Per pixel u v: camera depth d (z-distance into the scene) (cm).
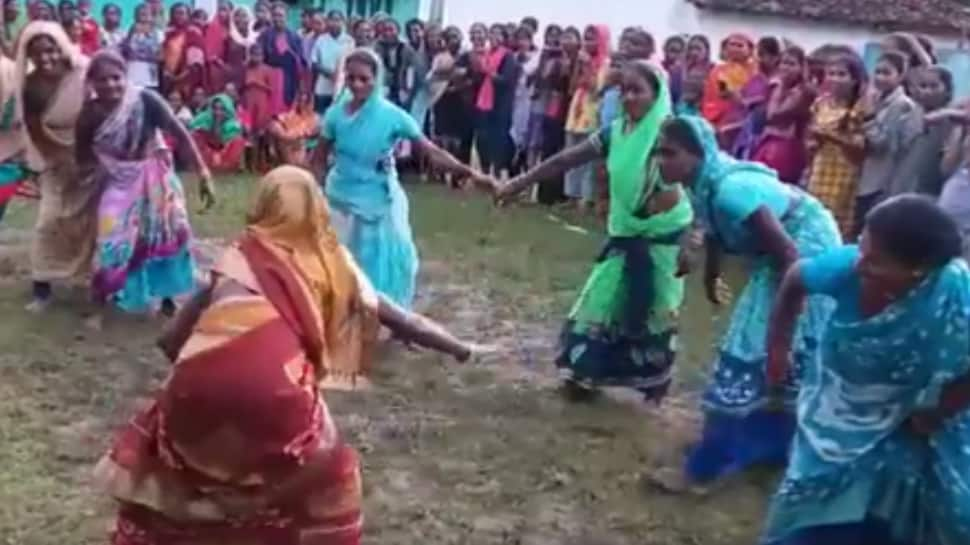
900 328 388
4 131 921
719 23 1955
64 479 579
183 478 376
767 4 1956
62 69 811
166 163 830
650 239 689
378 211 791
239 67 1575
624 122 681
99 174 827
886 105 976
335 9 2011
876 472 403
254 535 381
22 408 662
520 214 1349
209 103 1544
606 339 705
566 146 1451
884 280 388
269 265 382
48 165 830
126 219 816
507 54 1525
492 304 952
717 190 570
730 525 573
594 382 709
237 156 1546
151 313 846
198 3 1908
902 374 394
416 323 414
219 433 371
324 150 805
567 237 1231
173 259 834
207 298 388
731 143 1269
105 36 1557
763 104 1181
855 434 403
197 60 1560
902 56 989
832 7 1967
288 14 1994
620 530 565
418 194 1439
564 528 564
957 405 394
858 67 1012
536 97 1479
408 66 1573
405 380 752
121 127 807
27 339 779
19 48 812
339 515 389
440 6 1972
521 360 809
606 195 1370
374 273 793
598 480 616
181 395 371
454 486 602
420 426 674
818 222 573
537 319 917
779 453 595
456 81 1545
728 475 613
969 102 950
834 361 405
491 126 1521
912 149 960
